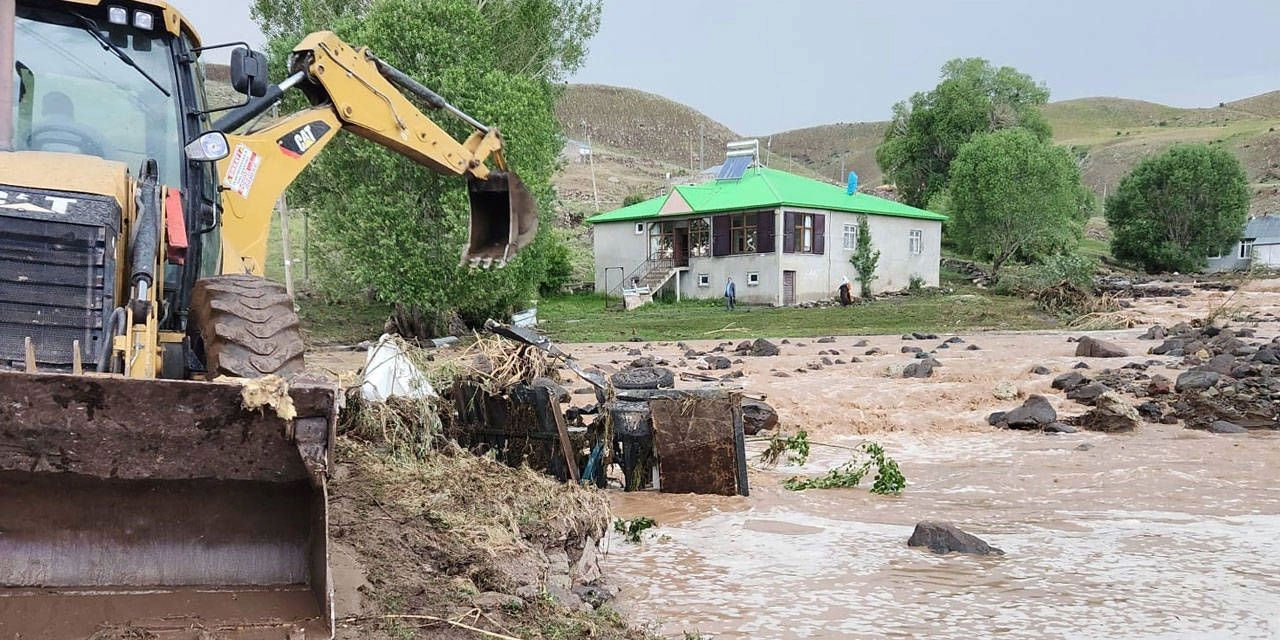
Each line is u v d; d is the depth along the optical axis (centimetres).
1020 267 5388
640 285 4797
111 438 424
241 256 764
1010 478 1091
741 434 1011
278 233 4772
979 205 5603
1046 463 1160
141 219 543
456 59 2752
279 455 445
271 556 457
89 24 632
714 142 14712
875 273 4866
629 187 8375
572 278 5125
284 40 3256
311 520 456
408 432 867
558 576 671
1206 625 623
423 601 561
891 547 818
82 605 429
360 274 2755
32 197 507
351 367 1577
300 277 3856
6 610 420
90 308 506
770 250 4475
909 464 1180
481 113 2645
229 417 430
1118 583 712
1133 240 7012
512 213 984
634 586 719
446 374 1027
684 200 4659
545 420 970
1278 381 1555
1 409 407
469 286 2758
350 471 757
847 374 1883
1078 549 805
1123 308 3784
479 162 959
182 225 580
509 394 998
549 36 3650
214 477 442
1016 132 5791
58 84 622
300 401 427
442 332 2905
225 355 536
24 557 433
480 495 749
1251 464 1125
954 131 6975
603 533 785
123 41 644
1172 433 1325
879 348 2420
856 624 632
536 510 745
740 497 1002
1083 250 7331
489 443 1016
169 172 647
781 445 1160
